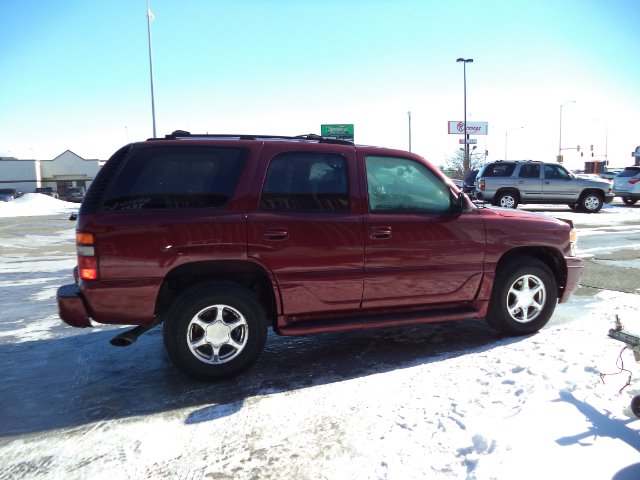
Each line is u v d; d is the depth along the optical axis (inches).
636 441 108.1
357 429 120.3
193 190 145.9
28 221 858.8
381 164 165.9
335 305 159.3
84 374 161.3
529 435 111.1
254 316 149.6
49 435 122.9
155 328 213.3
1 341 195.8
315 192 155.9
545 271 183.9
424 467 103.0
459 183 954.7
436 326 205.5
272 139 163.8
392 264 161.8
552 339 178.4
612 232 526.6
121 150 147.9
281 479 102.0
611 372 144.0
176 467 107.9
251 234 146.0
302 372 158.4
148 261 139.7
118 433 123.0
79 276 142.6
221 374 148.5
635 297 244.2
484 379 144.1
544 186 746.8
